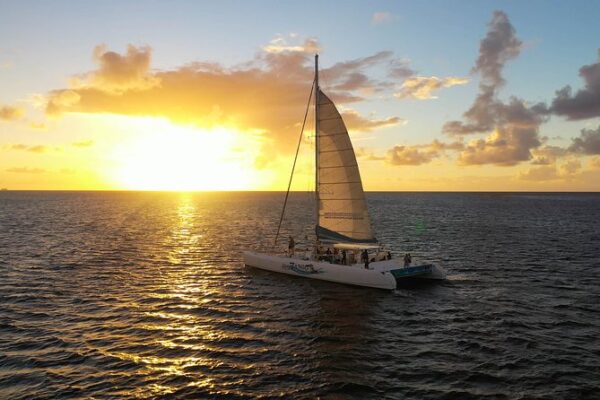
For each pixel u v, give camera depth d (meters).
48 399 13.62
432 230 64.12
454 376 15.37
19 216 90.69
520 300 25.17
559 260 38.22
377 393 14.13
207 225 74.38
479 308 23.59
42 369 15.74
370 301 24.98
